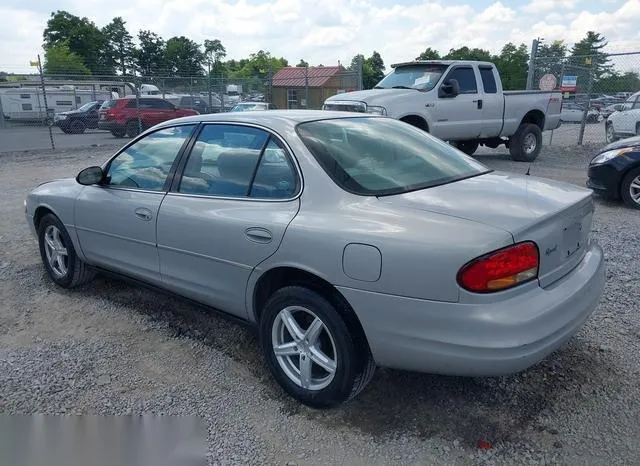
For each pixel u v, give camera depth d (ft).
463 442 9.18
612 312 13.61
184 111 76.07
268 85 75.20
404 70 38.24
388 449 9.07
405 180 10.47
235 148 11.64
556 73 54.75
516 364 8.27
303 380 10.16
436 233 8.61
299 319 10.51
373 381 11.02
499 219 8.77
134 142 14.07
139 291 16.03
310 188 10.16
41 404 10.46
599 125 83.56
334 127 11.60
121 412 10.20
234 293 11.25
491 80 38.68
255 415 10.07
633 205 25.04
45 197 15.93
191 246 11.80
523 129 41.45
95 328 13.69
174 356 12.25
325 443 9.26
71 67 206.08
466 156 12.78
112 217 13.75
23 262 18.81
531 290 8.75
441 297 8.45
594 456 8.76
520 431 9.41
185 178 12.42
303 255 9.69
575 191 10.69
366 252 8.96
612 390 10.44
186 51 298.56
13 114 98.02
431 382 10.93
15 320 14.24
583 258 10.58
